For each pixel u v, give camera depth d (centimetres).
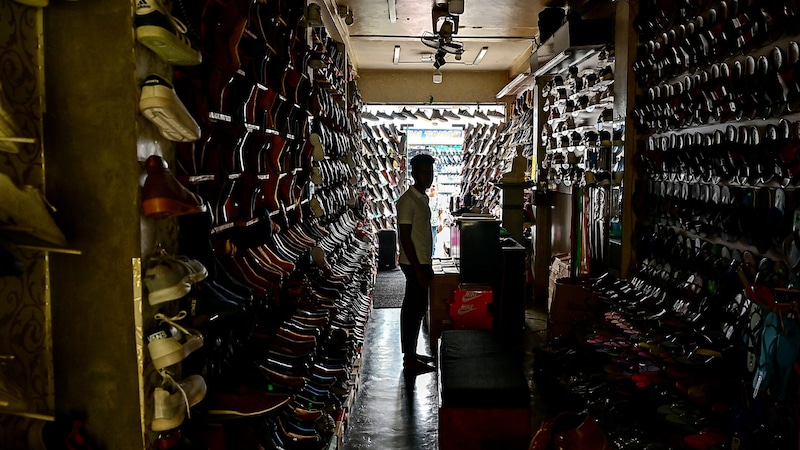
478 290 486
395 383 438
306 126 391
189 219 182
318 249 373
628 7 401
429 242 460
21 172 149
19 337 151
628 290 384
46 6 150
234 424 194
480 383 298
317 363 344
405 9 595
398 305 700
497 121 981
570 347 402
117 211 154
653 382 287
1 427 144
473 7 595
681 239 346
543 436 238
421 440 343
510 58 869
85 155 154
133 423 157
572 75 568
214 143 214
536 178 723
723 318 288
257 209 287
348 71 729
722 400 249
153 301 156
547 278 722
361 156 875
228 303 175
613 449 229
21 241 139
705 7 308
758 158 262
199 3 179
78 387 158
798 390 193
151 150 163
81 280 156
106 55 152
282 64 302
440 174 1239
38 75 152
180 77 183
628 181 405
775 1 244
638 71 390
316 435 265
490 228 496
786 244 241
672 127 348
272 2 292
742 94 270
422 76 984
